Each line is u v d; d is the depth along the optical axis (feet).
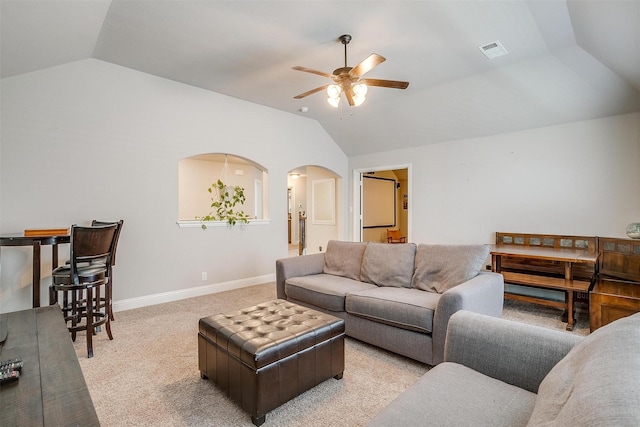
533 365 4.34
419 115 16.14
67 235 9.49
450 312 7.20
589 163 12.94
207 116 14.78
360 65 8.86
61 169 11.25
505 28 9.37
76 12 8.18
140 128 12.92
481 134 15.71
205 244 14.82
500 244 14.93
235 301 13.60
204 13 8.84
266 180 17.30
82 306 10.35
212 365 6.91
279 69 12.44
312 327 6.82
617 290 9.93
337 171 21.17
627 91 11.28
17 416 3.46
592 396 2.30
